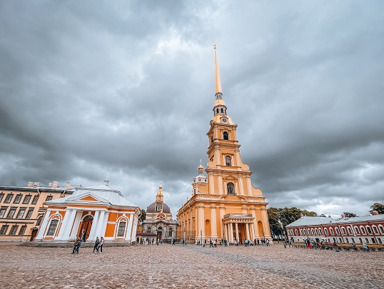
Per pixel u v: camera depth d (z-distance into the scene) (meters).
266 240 43.47
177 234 76.38
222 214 46.62
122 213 34.88
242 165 54.59
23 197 48.84
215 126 58.12
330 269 12.52
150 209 95.56
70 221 30.23
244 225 45.97
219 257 19.33
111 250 24.39
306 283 8.79
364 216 53.69
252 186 52.81
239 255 21.38
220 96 68.62
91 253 20.17
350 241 52.97
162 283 8.48
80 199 31.77
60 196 50.66
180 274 10.56
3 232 44.84
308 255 21.45
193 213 51.97
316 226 63.28
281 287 8.10
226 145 55.34
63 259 15.16
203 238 43.69
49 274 9.62
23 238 45.16
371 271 11.82
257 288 7.91
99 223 31.11
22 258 14.96
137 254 20.84
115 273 10.34
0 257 14.93
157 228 82.38
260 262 15.82
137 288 7.62
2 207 46.75
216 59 76.19
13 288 7.12
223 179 51.12
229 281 9.07
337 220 61.06
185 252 24.95
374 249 27.62
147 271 11.20
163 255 20.64
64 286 7.61
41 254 18.06
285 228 79.06
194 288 7.79
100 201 32.28
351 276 10.36
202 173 79.81
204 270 11.92
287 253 23.77
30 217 47.34
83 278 9.01
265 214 48.81
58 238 28.95
